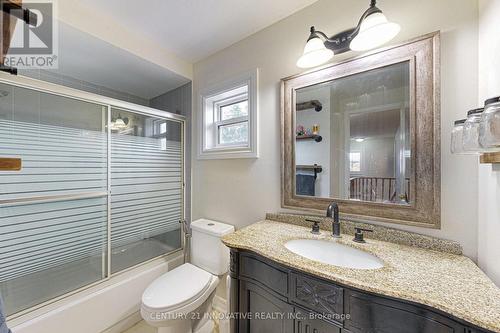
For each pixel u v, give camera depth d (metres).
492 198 0.76
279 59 1.45
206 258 1.65
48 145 1.35
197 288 1.33
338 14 1.21
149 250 1.89
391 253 0.91
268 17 1.43
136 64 1.75
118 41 1.50
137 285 1.68
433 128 0.93
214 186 1.87
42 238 1.33
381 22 0.89
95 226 1.56
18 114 1.24
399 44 1.01
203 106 1.95
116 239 1.67
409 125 0.99
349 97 1.17
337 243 1.07
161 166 1.99
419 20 0.98
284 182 1.40
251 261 1.05
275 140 1.47
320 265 0.82
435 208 0.93
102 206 1.59
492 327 0.52
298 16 1.37
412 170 0.98
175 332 1.32
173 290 1.31
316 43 1.10
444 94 0.92
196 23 1.49
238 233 1.19
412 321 0.65
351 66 1.14
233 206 1.72
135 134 1.80
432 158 0.93
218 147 1.87
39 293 1.31
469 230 0.87
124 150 1.72
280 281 0.92
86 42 1.44
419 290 0.65
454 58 0.90
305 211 1.33
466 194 0.88
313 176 1.29
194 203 2.05
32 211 1.30
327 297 0.78
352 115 1.16
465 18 0.88
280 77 1.45
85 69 1.84
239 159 1.68
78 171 1.47
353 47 1.07
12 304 1.22
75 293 1.39
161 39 1.68
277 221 1.41
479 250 0.84
